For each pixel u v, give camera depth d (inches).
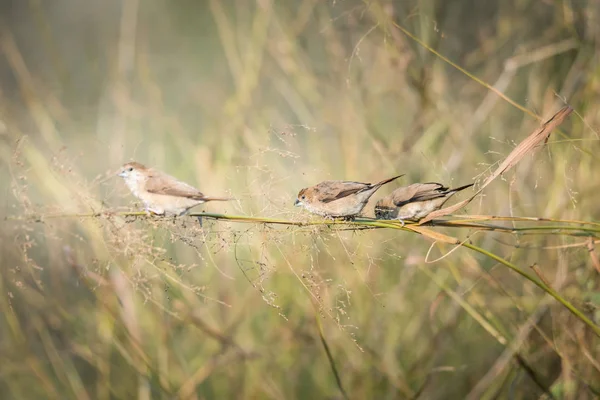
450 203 466.0
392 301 462.6
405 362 459.2
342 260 454.3
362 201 389.4
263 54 602.2
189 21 956.0
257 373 460.8
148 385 458.3
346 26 570.6
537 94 516.7
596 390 378.0
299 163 519.2
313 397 464.4
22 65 599.2
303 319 468.4
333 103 546.9
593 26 491.8
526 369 384.2
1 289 480.7
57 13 1011.9
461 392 445.4
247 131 514.9
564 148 432.5
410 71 517.0
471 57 595.8
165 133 645.3
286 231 351.9
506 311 455.5
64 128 647.1
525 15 608.4
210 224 354.6
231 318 481.4
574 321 387.9
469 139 509.0
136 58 730.8
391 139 538.3
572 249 401.4
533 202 465.1
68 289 527.8
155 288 462.9
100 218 358.6
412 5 553.0
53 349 478.9
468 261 427.8
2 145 492.1
